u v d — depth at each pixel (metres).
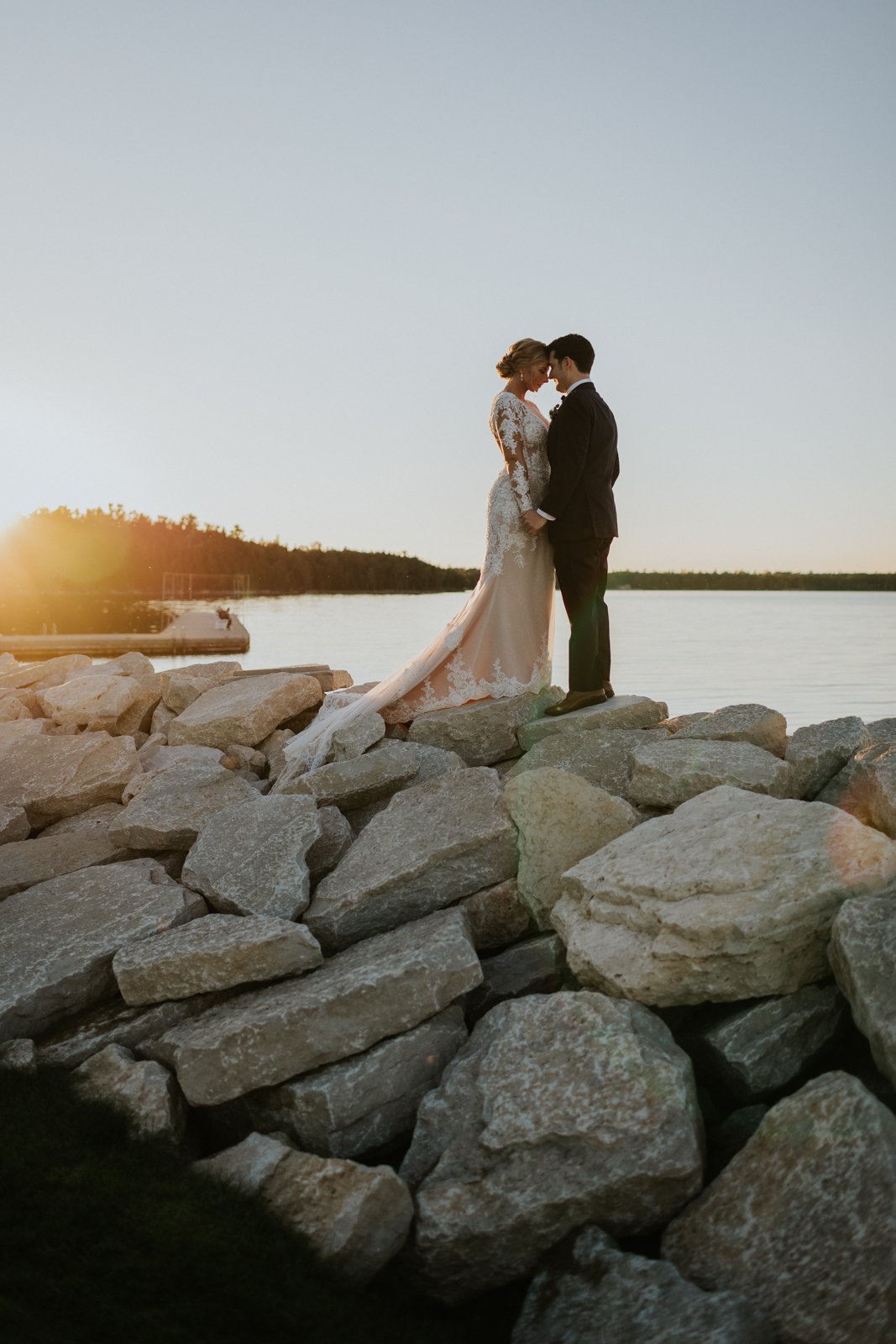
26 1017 3.38
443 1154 2.77
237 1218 2.61
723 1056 2.97
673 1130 2.64
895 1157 2.45
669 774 4.18
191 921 3.68
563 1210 2.60
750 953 2.99
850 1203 2.41
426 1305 2.67
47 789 5.37
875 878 3.13
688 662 20.05
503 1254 2.60
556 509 5.04
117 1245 2.48
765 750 4.36
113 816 5.20
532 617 5.32
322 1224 2.58
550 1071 2.86
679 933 3.05
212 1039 3.04
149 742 6.30
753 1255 2.44
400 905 3.78
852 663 19.59
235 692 6.46
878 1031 2.70
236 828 4.22
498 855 3.85
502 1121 2.76
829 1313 2.26
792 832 3.34
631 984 3.06
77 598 54.56
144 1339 2.26
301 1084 2.98
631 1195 2.60
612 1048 2.86
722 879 3.17
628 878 3.36
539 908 3.79
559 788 3.96
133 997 3.37
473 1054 3.05
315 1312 2.39
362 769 4.62
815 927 3.06
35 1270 2.38
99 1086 3.06
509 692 5.28
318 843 4.21
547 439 5.20
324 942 3.68
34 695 7.12
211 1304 2.37
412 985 3.12
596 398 5.11
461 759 4.95
